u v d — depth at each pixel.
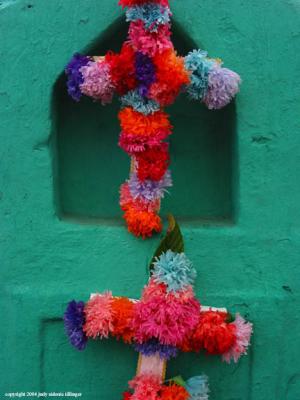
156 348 1.19
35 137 1.28
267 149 1.28
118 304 1.19
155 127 1.17
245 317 1.31
